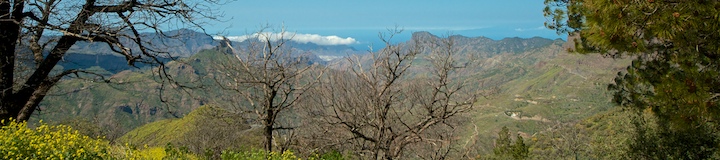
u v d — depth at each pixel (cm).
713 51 723
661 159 1577
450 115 1534
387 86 1492
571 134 3622
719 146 1373
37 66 791
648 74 969
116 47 795
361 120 1537
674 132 1515
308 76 1633
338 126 1559
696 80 718
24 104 779
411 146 1777
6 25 729
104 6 777
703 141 1447
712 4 591
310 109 1608
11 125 684
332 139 1605
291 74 1584
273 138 1652
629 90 1070
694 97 694
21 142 644
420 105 1619
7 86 744
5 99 744
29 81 769
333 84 1562
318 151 1587
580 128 4791
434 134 1680
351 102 1563
